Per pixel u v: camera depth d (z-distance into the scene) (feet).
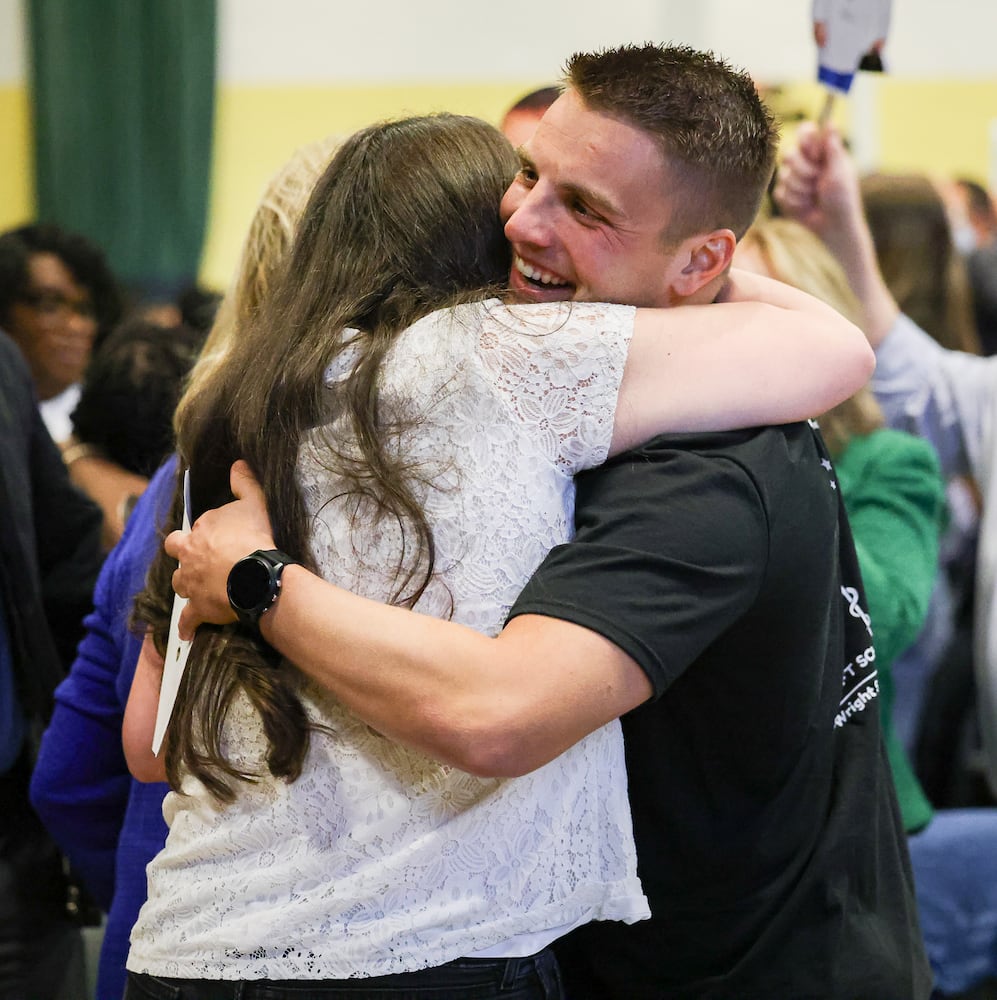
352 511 6.04
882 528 10.48
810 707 6.59
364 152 6.70
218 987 5.91
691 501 5.88
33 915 10.23
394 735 5.58
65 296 16.42
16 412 10.94
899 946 6.87
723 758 6.61
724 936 6.71
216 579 6.08
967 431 12.60
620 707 5.62
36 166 28.89
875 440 10.85
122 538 8.45
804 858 6.75
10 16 28.81
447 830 5.79
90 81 28.71
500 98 29.78
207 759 6.10
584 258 6.26
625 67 6.18
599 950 6.95
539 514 5.97
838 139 12.17
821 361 6.32
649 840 6.70
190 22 28.76
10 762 10.43
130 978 6.41
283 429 6.19
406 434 5.95
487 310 6.18
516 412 5.98
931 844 11.27
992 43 29.35
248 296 8.06
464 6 29.55
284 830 5.96
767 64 29.76
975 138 29.53
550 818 5.93
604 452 6.04
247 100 29.50
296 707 6.00
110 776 8.72
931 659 13.73
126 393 12.33
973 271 21.30
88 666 8.58
